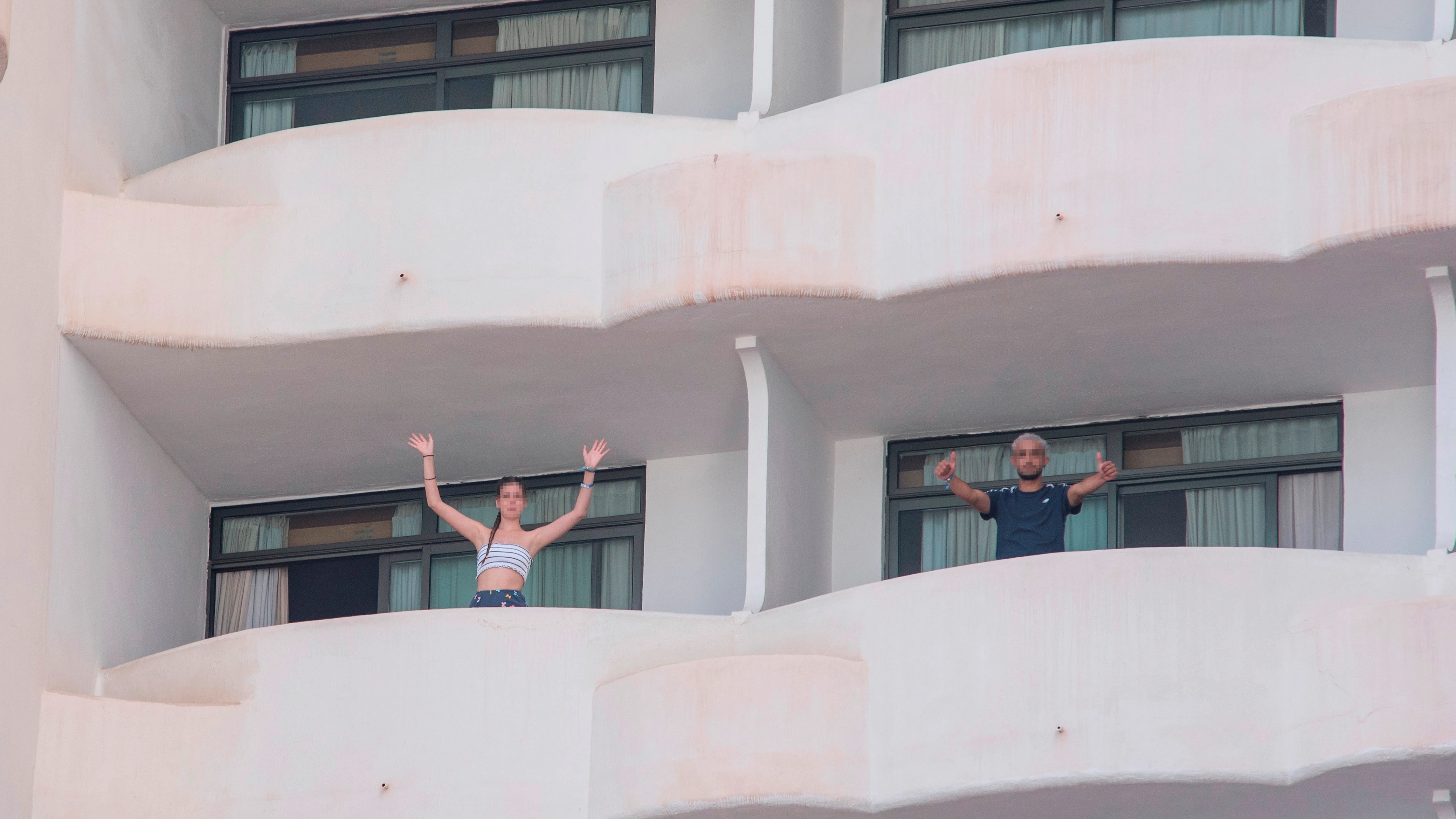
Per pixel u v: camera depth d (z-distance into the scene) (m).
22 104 51.72
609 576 57.84
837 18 57.53
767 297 48.84
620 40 59.84
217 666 51.22
